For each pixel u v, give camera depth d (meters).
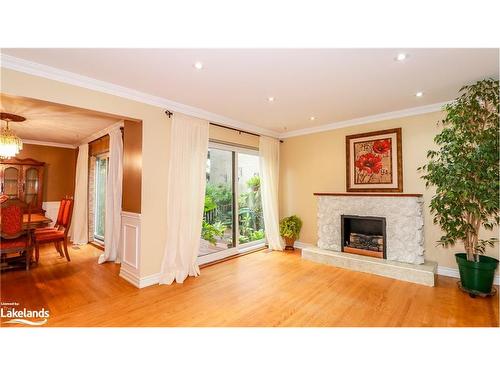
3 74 2.17
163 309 2.44
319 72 2.48
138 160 3.15
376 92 3.01
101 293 2.82
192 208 3.49
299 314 2.34
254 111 3.73
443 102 3.34
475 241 2.79
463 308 2.43
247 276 3.38
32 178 5.53
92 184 5.47
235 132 4.36
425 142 3.50
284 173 5.16
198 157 3.58
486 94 2.58
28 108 3.32
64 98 2.49
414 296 2.71
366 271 3.52
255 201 5.05
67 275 3.41
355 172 4.12
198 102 3.36
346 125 4.24
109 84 2.75
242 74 2.53
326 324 2.17
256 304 2.54
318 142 4.64
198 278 3.32
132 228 3.22
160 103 3.22
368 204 3.83
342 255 3.83
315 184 4.68
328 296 2.73
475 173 2.59
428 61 2.28
